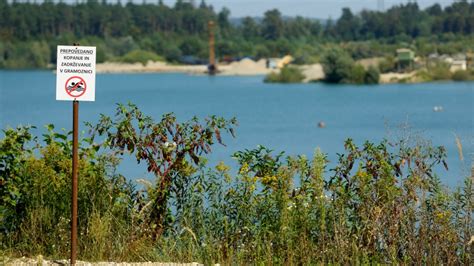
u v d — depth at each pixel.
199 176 25.77
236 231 25.02
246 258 24.67
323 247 24.45
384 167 25.12
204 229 25.17
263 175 25.77
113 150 26.27
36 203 25.20
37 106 179.12
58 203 25.31
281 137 118.00
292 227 24.61
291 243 24.48
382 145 25.80
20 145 25.55
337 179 25.42
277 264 24.36
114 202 25.53
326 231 24.64
